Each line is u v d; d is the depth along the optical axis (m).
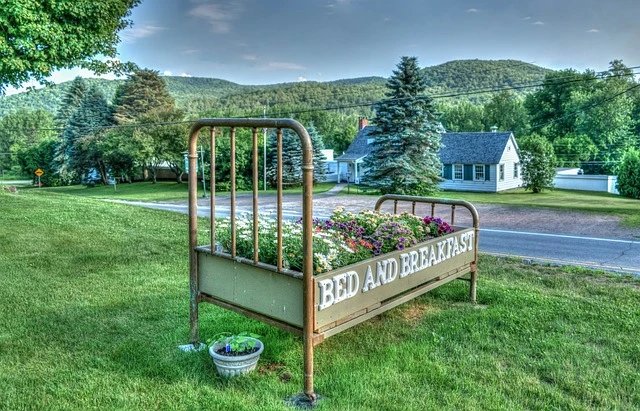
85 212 9.51
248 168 30.66
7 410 2.38
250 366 2.79
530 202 18.97
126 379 2.74
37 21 8.47
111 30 10.83
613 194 24.16
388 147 21.33
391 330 3.59
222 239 3.17
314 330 2.55
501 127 48.50
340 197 21.30
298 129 2.42
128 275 5.19
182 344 3.27
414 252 3.46
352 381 2.73
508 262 6.33
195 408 2.41
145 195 27.84
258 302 2.83
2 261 5.65
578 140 39.38
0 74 9.32
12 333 3.45
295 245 2.95
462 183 27.02
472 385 2.67
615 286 4.95
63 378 2.74
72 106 48.59
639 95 41.38
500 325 3.68
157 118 35.06
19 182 51.94
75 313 3.91
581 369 2.89
